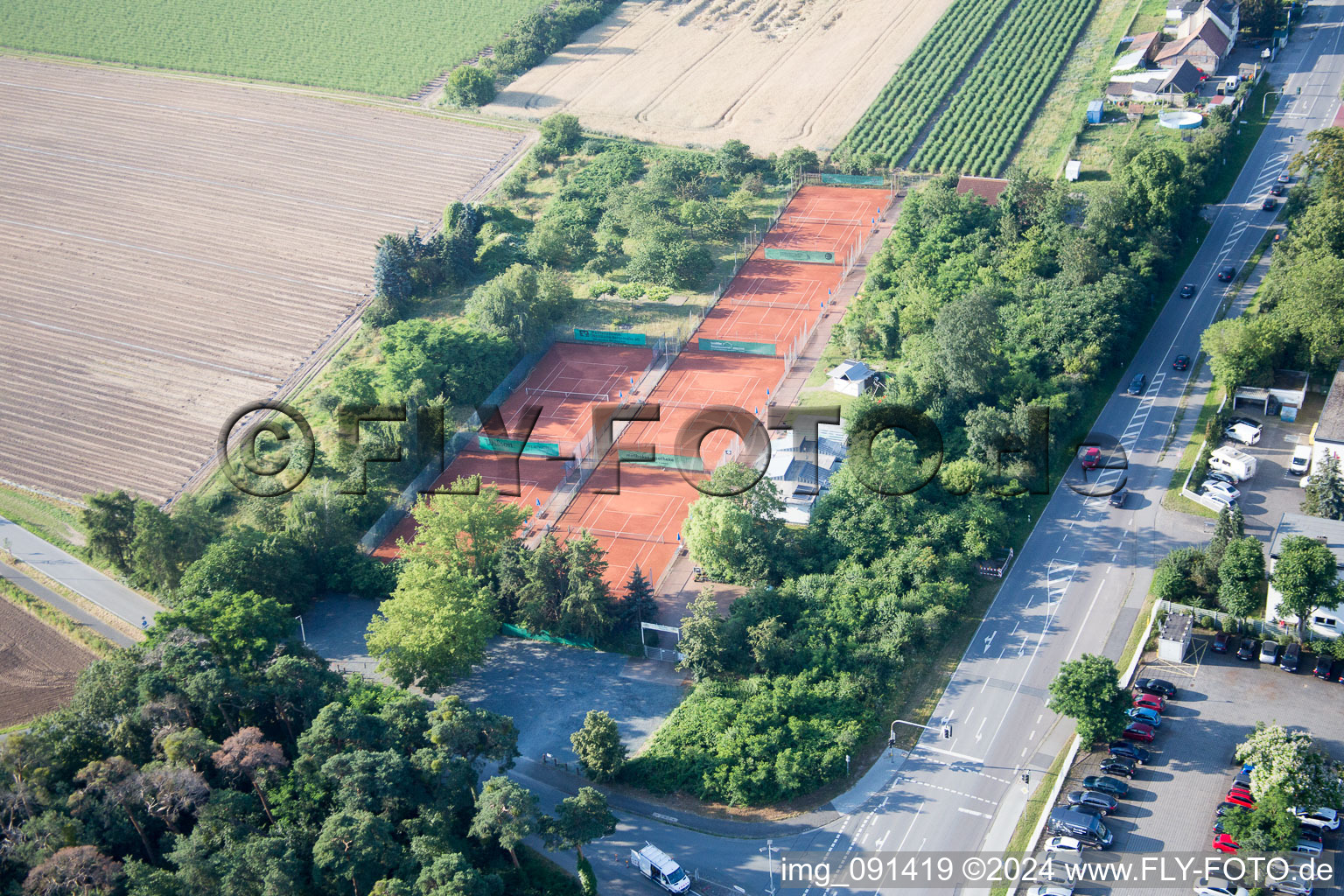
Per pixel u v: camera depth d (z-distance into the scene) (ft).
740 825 573.33
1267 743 544.21
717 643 647.56
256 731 560.61
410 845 537.24
